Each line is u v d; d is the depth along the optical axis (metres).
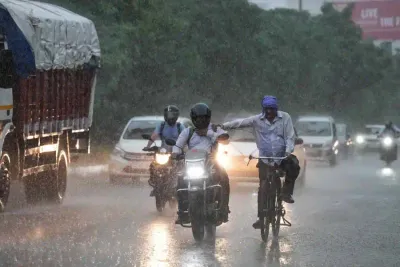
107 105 49.19
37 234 17.94
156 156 22.30
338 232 18.84
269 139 17.66
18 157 22.08
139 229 18.95
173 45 56.16
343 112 107.31
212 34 69.44
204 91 69.38
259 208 17.09
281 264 14.56
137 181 31.75
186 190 16.95
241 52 70.75
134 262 14.52
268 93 78.56
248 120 17.70
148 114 56.69
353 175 41.47
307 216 22.17
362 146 84.31
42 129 23.56
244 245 16.69
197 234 16.86
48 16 23.66
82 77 27.06
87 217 21.28
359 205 25.39
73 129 26.42
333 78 104.38
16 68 21.47
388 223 20.64
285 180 17.75
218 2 69.81
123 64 48.94
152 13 53.16
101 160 46.22
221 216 17.20
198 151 16.94
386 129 54.34
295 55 87.00
